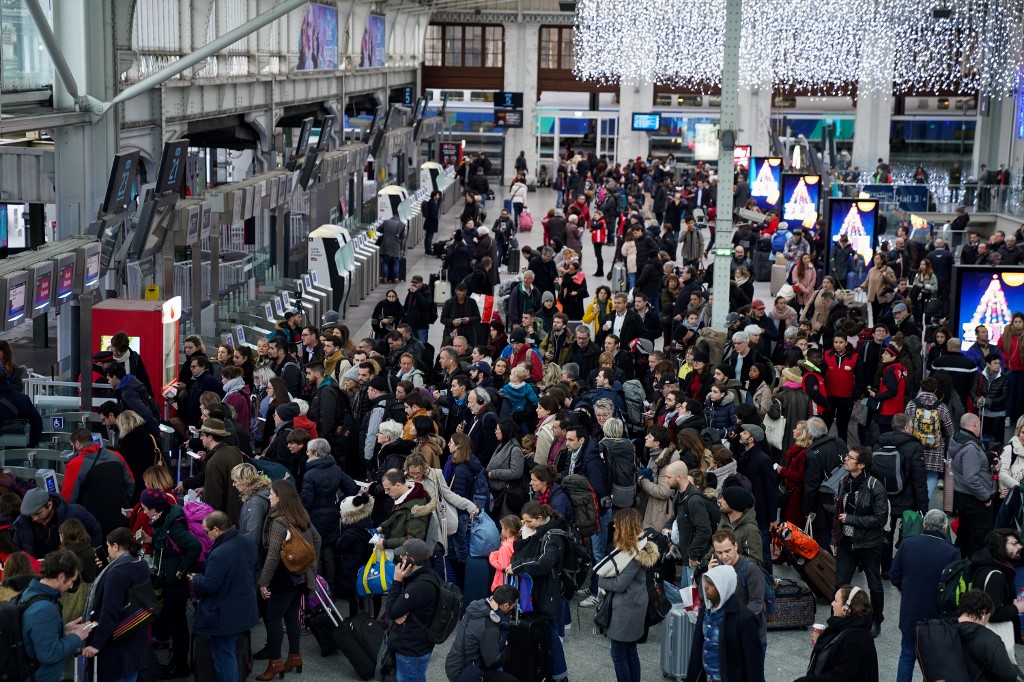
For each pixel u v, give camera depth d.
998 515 10.29
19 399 10.96
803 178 33.75
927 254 25.19
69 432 11.89
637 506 10.43
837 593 7.36
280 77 29.73
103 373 12.77
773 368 13.75
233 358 13.48
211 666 8.04
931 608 8.34
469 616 7.65
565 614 9.27
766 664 9.16
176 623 8.59
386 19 45.47
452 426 11.77
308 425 10.77
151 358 14.38
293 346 14.55
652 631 9.82
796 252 27.33
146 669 8.08
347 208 30.64
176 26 21.47
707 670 7.53
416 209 34.25
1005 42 46.44
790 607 9.76
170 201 16.06
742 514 8.72
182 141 16.09
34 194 18.23
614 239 37.00
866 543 9.55
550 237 29.86
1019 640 9.44
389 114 44.25
